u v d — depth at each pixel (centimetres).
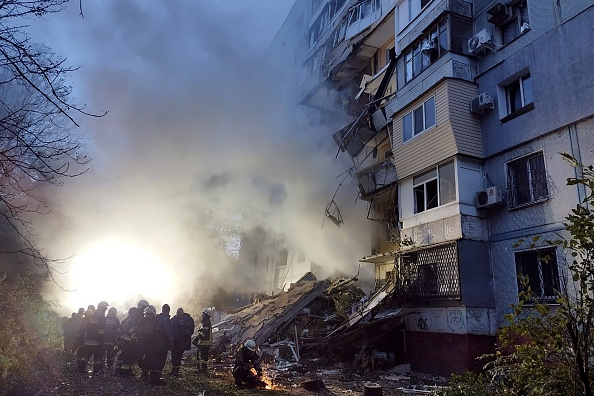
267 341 1416
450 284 1135
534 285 1024
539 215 1034
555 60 1041
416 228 1321
